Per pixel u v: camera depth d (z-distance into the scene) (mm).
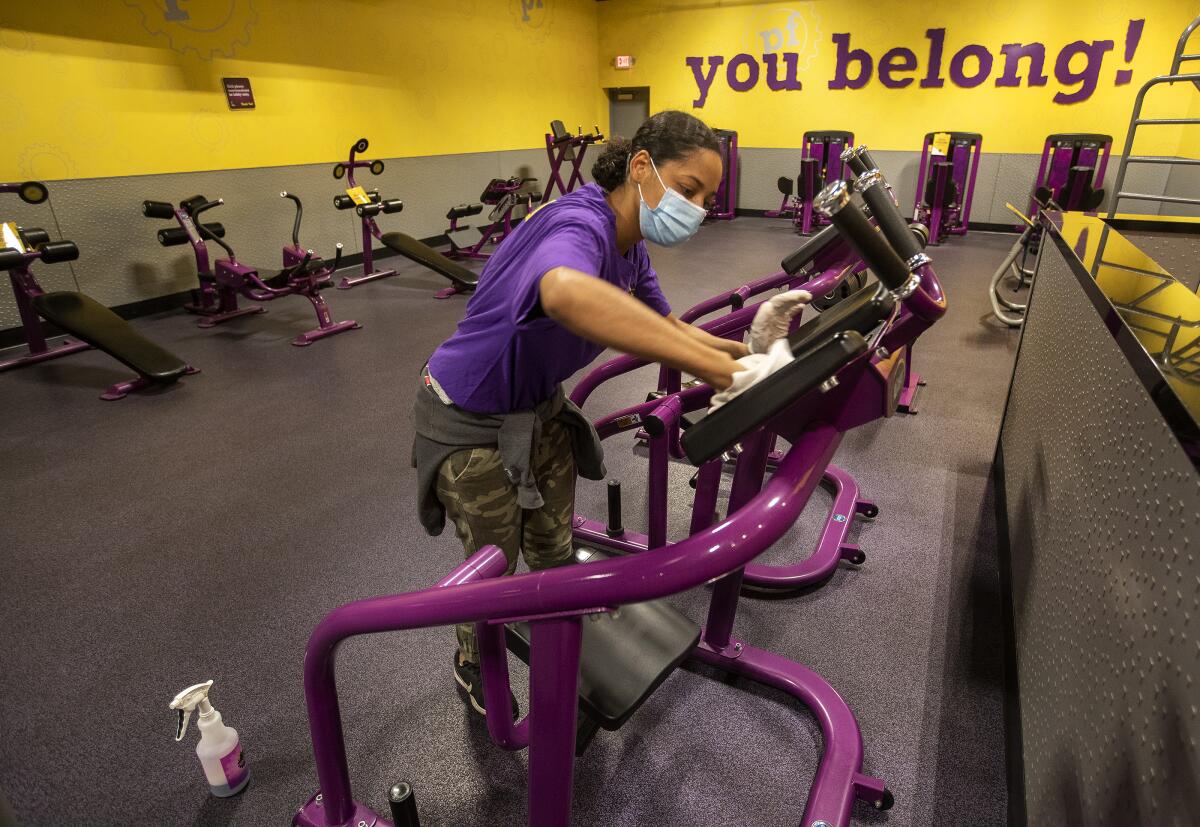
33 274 4371
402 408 3408
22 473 2799
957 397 3424
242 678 1759
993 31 7312
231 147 5367
